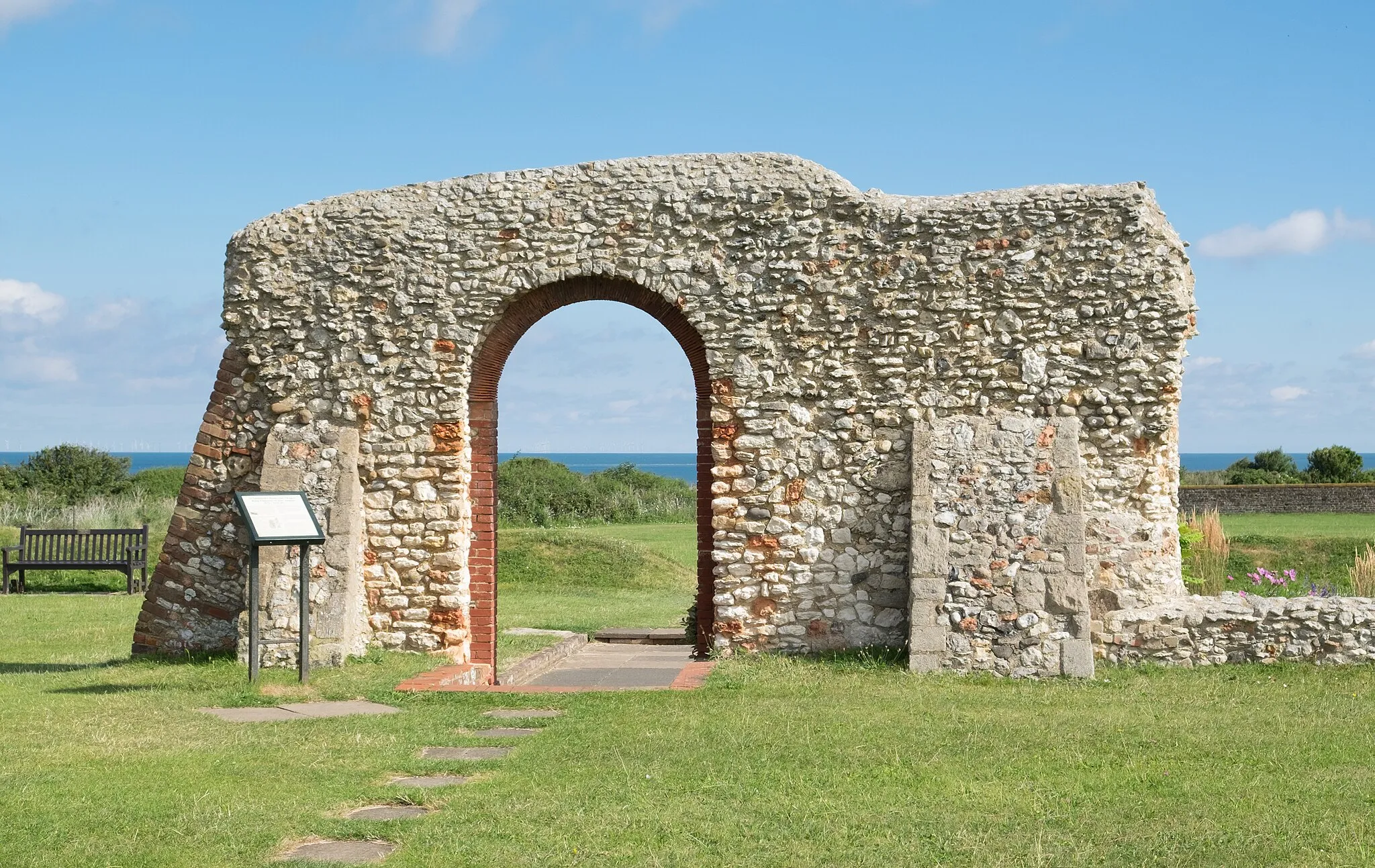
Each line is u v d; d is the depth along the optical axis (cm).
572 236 1255
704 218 1243
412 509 1251
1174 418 1193
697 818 663
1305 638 1147
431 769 770
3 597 2036
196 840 629
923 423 1196
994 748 820
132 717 953
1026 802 692
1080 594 1127
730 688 1057
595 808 683
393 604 1249
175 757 806
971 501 1164
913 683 1082
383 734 877
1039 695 1019
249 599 1107
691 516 3656
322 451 1256
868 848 618
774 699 1012
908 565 1191
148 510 2905
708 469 1252
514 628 1681
